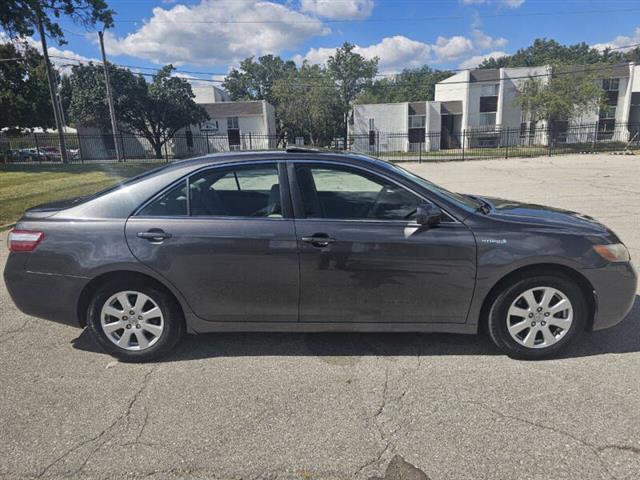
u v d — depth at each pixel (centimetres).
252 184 334
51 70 2597
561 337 324
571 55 8388
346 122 5888
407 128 4959
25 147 4203
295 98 5462
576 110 4100
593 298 321
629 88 4538
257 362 333
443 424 258
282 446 243
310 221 320
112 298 330
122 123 4244
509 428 253
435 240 312
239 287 324
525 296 320
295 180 329
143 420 267
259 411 274
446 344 356
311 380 307
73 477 223
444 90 5425
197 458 235
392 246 314
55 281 327
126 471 227
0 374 321
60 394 295
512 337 325
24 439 252
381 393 291
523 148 4219
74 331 393
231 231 319
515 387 293
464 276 315
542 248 309
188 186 332
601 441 241
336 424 261
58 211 338
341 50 6662
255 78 7581
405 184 327
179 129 4756
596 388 290
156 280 325
